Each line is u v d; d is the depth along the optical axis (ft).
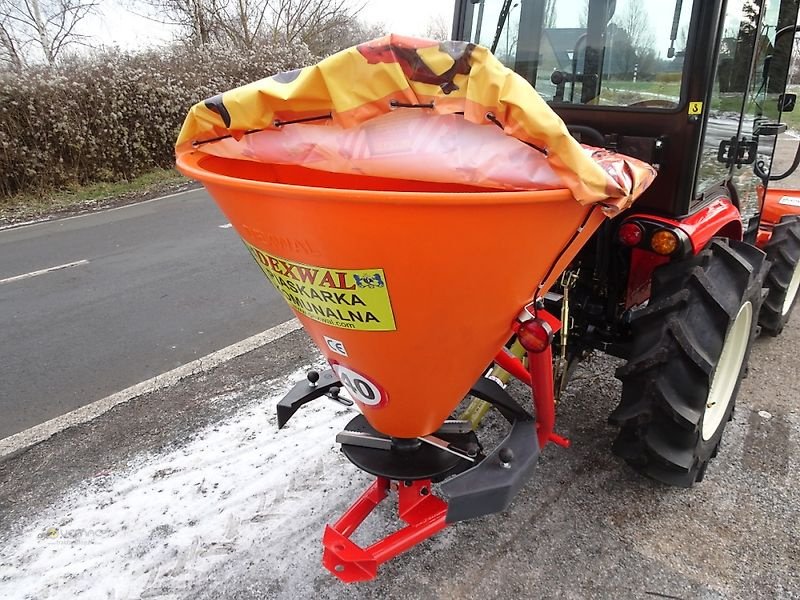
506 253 4.61
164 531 7.91
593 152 5.41
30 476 9.20
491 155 4.35
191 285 17.57
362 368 5.65
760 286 8.44
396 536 6.16
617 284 8.55
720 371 8.61
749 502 8.17
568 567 7.20
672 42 7.03
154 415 10.71
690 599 6.76
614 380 11.10
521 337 5.49
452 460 6.69
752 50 7.95
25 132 30.19
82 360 13.05
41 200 30.22
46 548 7.73
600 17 7.65
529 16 8.32
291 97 4.58
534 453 6.18
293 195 4.18
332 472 8.89
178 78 36.35
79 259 20.59
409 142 4.48
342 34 63.52
